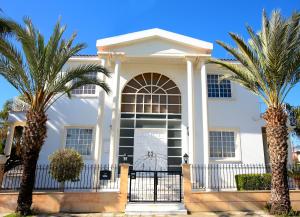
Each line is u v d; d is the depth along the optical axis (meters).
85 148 16.39
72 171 12.32
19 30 10.50
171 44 16.47
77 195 11.38
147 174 16.00
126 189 11.52
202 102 15.94
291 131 17.50
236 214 10.91
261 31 11.84
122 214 10.80
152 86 17.80
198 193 11.55
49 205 11.20
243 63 12.34
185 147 16.50
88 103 16.86
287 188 10.88
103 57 16.02
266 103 11.83
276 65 10.90
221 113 17.19
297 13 10.74
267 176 13.89
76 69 12.01
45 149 15.92
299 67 11.20
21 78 10.97
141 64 17.69
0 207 10.98
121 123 17.08
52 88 11.50
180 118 17.31
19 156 14.86
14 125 16.14
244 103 17.42
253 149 16.77
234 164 16.38
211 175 15.88
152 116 17.33
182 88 17.47
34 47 10.88
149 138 16.92
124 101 17.48
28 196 10.50
